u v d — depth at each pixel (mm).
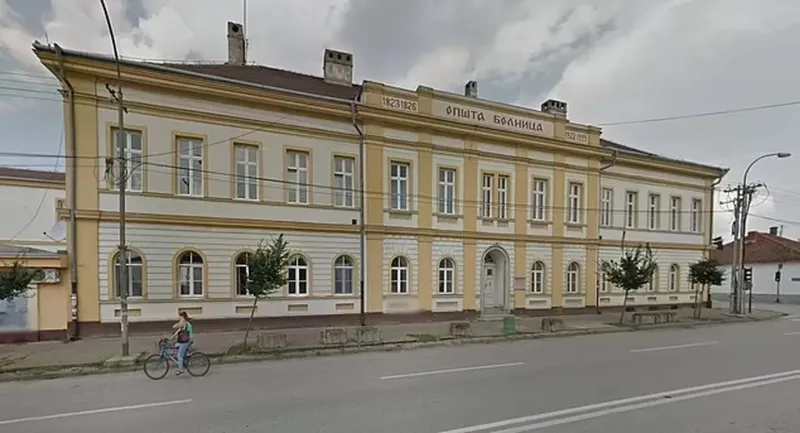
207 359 11141
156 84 16547
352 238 19922
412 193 21141
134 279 16438
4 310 14977
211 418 7219
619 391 8789
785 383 9516
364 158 20109
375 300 20141
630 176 27688
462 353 13719
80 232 15766
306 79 24172
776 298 44906
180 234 17031
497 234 22969
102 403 8258
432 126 21219
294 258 18812
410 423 6840
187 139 17344
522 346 15195
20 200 27891
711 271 26234
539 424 6801
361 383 9586
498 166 23172
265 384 9617
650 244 28312
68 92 15641
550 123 24547
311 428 6652
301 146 19078
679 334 18781
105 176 16109
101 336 15852
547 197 24531
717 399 8227
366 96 20031
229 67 22391
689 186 30203
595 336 18109
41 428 6891
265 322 18172
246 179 18281
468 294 22203
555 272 24562
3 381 10531
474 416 7180
